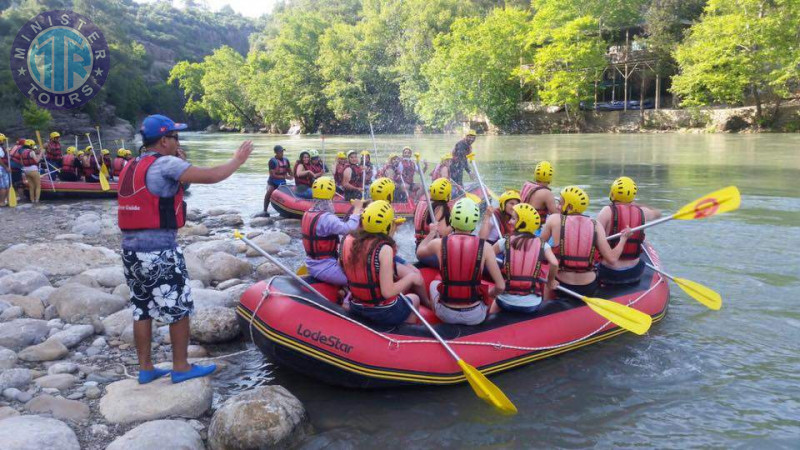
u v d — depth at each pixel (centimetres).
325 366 381
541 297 434
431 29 4941
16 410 348
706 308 519
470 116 4350
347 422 352
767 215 886
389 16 5269
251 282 634
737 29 2967
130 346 458
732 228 801
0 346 441
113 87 6144
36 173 1250
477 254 395
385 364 380
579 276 464
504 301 429
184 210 369
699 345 444
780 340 448
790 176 1357
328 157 2458
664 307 497
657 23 3516
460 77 4166
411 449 321
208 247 748
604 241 458
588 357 431
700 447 314
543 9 3997
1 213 1111
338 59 5403
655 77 4009
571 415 353
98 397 373
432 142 3372
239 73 7344
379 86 5328
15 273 612
